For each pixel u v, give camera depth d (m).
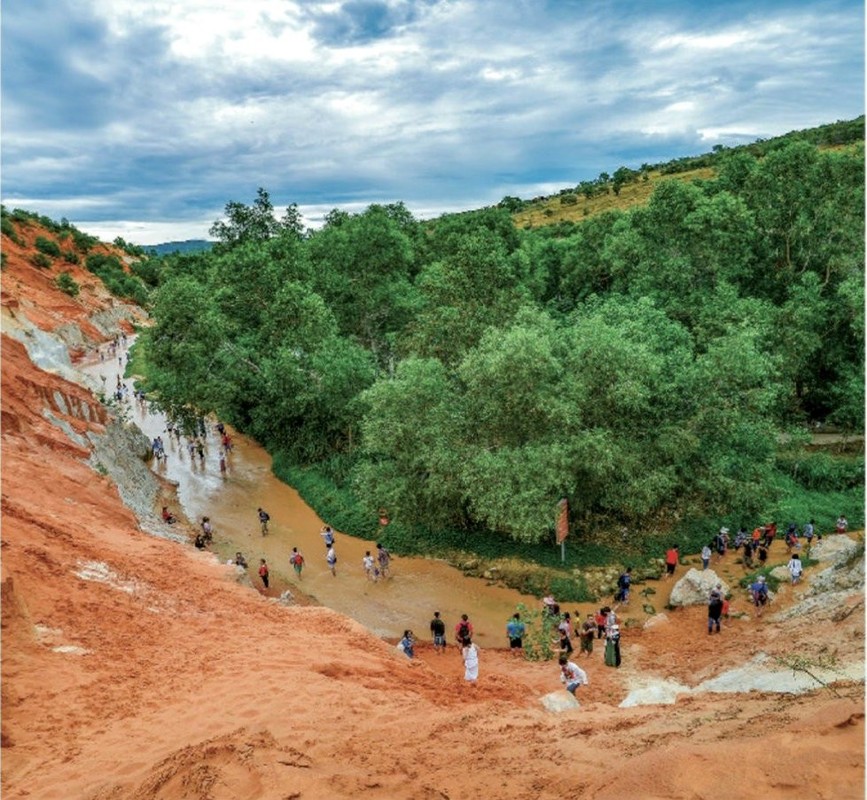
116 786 8.40
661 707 11.29
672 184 42.06
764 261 43.22
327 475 36.25
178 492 36.44
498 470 24.61
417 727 10.37
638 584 25.38
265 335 44.69
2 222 101.94
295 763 8.49
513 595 25.20
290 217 66.56
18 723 10.40
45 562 16.25
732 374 27.61
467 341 34.75
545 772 7.86
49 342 45.94
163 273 67.94
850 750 5.77
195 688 12.16
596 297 43.91
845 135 93.56
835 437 38.59
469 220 70.00
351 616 23.97
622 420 27.53
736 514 29.02
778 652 15.27
